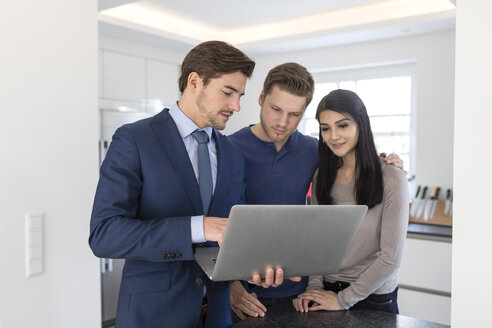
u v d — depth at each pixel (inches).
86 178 53.2
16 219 46.4
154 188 43.6
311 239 35.6
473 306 25.4
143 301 43.5
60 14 49.9
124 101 144.9
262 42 145.6
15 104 45.8
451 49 124.3
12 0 45.3
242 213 31.9
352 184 51.9
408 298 111.1
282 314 45.4
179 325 44.1
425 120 129.6
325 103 50.3
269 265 36.3
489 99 24.3
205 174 47.6
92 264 54.5
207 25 154.7
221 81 43.9
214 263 38.3
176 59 163.2
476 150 24.8
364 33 128.5
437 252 106.2
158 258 39.3
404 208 48.4
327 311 46.2
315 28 144.6
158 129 45.3
